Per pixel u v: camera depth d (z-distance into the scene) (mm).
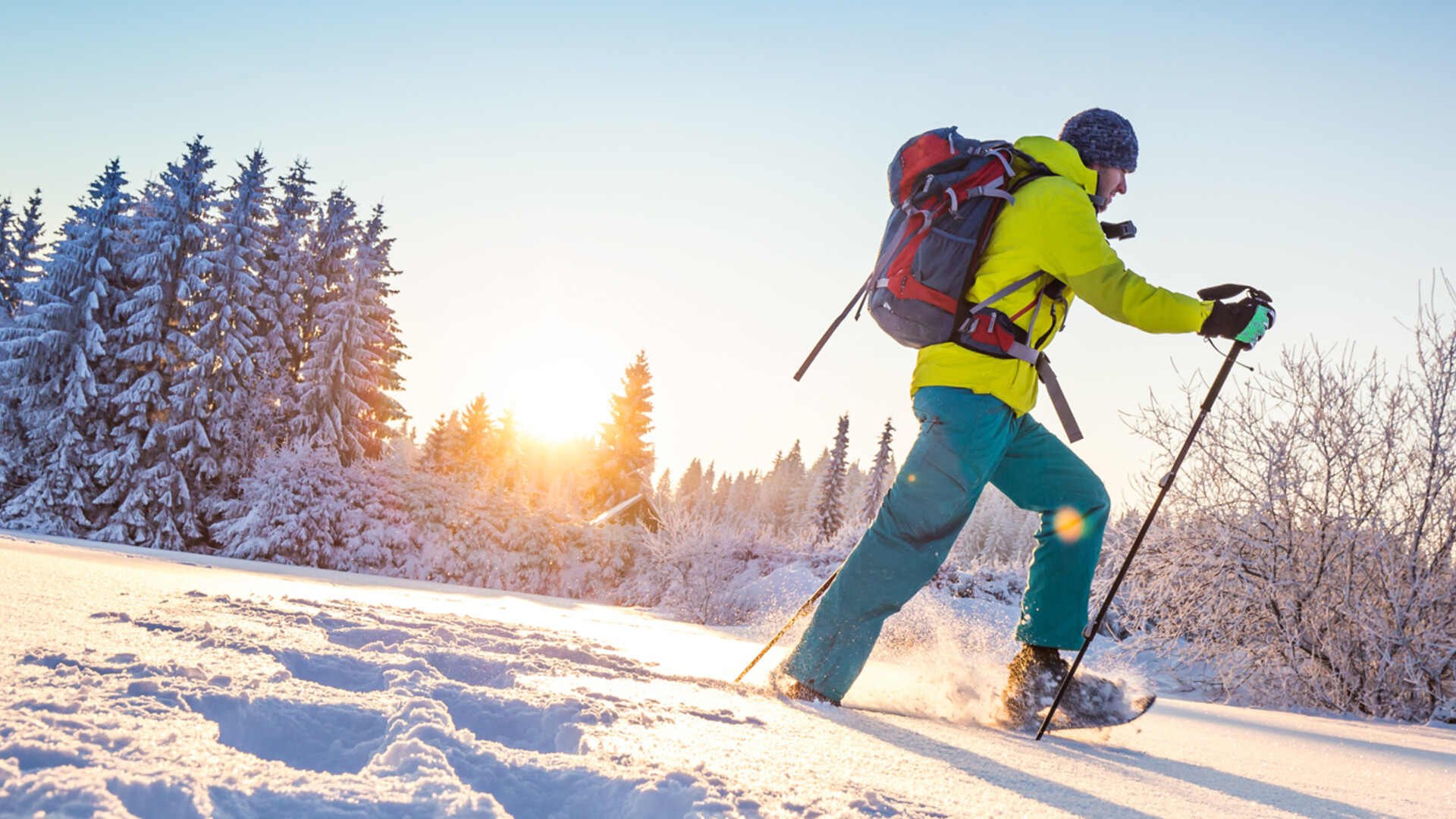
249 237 26516
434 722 1248
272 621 2570
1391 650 6785
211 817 807
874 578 2711
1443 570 6902
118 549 9883
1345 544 7078
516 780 1094
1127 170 3166
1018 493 3074
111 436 24359
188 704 1192
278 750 1202
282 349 27766
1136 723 3242
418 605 5160
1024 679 2836
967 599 13922
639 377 47500
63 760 870
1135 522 8203
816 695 2686
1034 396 2910
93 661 1405
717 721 1847
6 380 24531
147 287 24297
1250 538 7434
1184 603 7863
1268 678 7355
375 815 865
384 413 29344
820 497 54938
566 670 2318
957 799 1385
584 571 23750
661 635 5691
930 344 2854
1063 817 1370
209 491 24938
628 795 1044
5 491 24453
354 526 22234
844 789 1301
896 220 2943
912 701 2943
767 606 15125
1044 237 2736
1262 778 2135
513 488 24984
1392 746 3443
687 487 107125
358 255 29641
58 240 25438
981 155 2824
